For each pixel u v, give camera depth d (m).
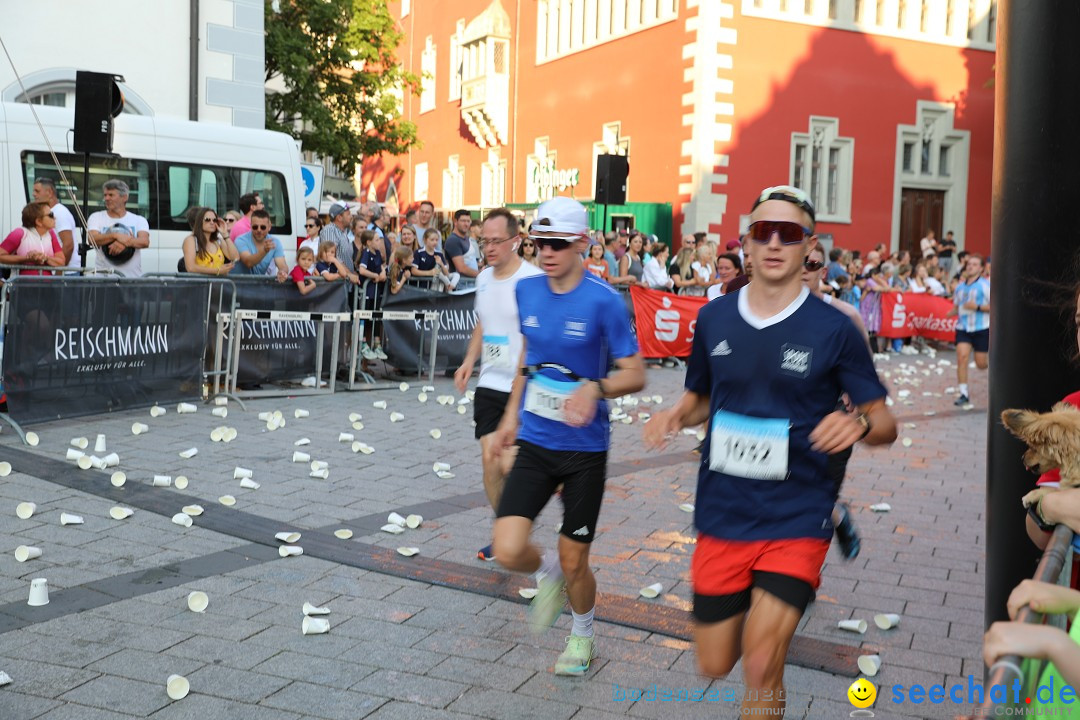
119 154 11.48
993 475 3.07
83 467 6.73
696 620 2.95
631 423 9.97
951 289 21.97
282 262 11.15
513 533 3.75
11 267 8.87
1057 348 2.91
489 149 33.19
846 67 24.89
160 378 8.98
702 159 23.23
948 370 16.69
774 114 23.95
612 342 3.80
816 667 4.06
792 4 23.95
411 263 11.60
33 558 4.99
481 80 31.75
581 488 3.86
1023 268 2.96
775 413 2.84
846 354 2.81
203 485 6.55
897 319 18.98
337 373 11.35
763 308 2.89
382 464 7.45
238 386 10.35
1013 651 1.66
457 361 12.20
